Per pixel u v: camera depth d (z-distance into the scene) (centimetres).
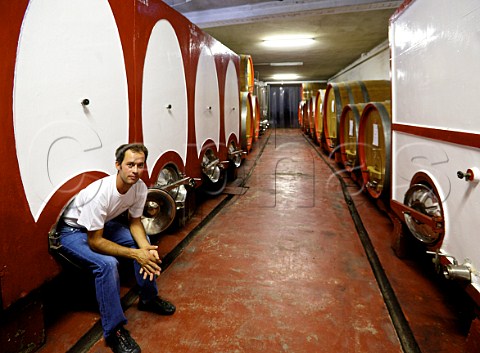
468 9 175
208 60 443
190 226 400
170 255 324
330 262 312
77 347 200
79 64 206
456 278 179
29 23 170
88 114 216
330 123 859
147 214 285
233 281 278
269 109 2233
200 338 210
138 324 224
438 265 217
